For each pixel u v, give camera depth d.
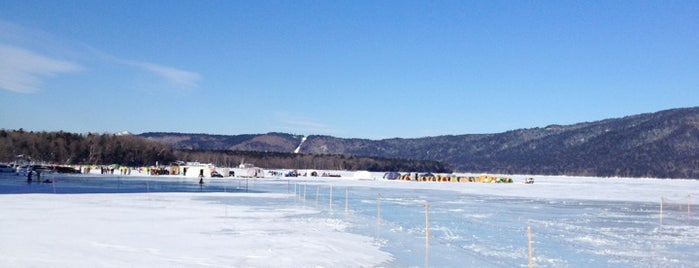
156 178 98.06
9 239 20.19
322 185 85.44
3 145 149.75
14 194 45.31
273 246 21.11
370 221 32.00
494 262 20.06
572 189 92.62
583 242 25.62
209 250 19.70
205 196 49.72
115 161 175.62
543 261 20.59
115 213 31.30
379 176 155.38
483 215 38.50
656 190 94.31
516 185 109.88
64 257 17.03
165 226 26.09
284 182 95.31
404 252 21.36
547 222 34.47
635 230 30.75
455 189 82.19
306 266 17.78
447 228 29.86
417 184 102.88
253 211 35.81
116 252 18.41
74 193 48.69
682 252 23.12
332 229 27.39
